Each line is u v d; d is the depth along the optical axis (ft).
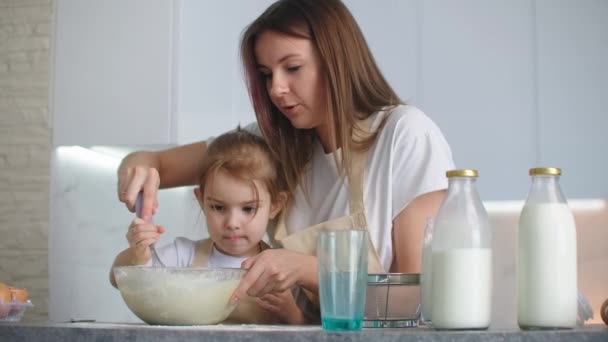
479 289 3.56
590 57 8.54
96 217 9.61
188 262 6.25
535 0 8.68
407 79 8.94
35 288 9.46
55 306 9.41
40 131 9.51
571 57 8.58
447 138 8.80
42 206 9.48
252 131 6.79
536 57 8.65
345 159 5.41
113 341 3.25
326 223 5.47
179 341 3.20
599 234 8.37
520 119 8.65
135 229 4.91
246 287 4.40
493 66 8.74
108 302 9.47
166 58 9.12
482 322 3.56
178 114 9.05
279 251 4.64
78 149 9.55
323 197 5.79
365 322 4.06
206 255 6.27
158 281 4.18
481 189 8.69
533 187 3.75
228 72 9.41
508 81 8.70
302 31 5.35
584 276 8.35
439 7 8.89
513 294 8.40
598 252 8.35
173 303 4.18
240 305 5.63
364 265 3.59
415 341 3.10
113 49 9.27
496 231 8.57
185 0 9.17
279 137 5.93
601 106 8.48
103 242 9.55
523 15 8.71
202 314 4.25
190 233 9.43
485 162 8.69
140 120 9.14
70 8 9.43
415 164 5.26
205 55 9.28
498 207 8.65
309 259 4.70
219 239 6.16
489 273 3.61
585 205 8.45
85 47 9.35
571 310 3.62
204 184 6.18
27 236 9.49
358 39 5.57
